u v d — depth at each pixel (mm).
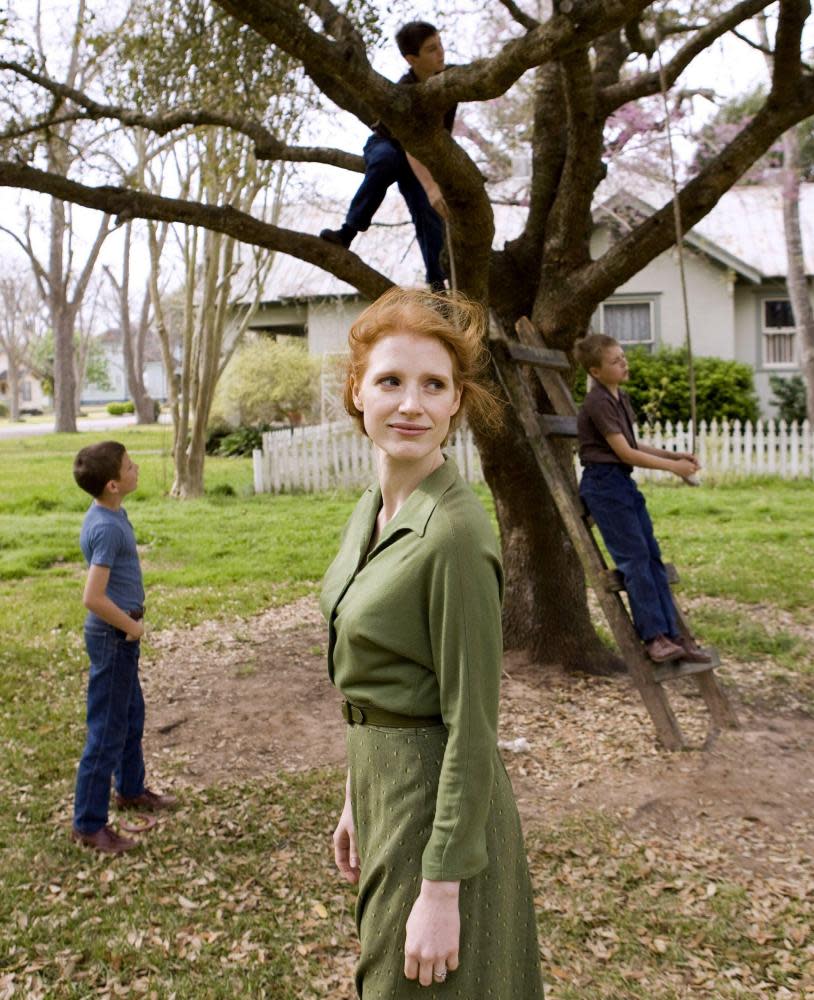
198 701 5836
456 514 1725
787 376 21344
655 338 21172
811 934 3182
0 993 2947
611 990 2906
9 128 5770
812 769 4598
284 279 23812
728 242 21031
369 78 4020
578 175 5629
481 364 1937
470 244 4887
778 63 4828
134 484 3865
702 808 4168
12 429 46281
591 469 5031
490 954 1777
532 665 6219
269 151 6125
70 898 3506
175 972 3061
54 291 36281
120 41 6219
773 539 10766
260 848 3883
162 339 15406
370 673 1798
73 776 4652
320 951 3164
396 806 1778
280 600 8578
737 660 6441
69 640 7289
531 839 3887
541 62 3785
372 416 1818
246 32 5855
